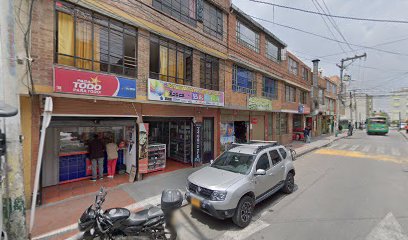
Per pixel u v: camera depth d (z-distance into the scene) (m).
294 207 5.82
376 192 6.89
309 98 24.94
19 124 3.74
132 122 7.91
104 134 8.38
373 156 13.72
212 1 10.66
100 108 6.76
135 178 7.86
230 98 12.05
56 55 5.72
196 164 10.04
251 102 13.80
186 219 5.19
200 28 10.00
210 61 10.80
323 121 31.30
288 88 20.00
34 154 5.53
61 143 7.33
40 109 5.62
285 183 6.70
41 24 5.39
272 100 16.59
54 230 4.51
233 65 12.66
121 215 3.93
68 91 5.67
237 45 12.65
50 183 7.11
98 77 6.27
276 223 4.96
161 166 9.32
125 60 7.23
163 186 7.31
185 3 9.39
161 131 12.15
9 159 3.60
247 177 5.22
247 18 13.11
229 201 4.60
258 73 14.96
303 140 22.06
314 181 8.27
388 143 20.50
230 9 11.99
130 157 8.30
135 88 7.27
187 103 9.06
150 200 6.17
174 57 8.98
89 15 6.38
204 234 4.54
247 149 6.34
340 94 27.47
